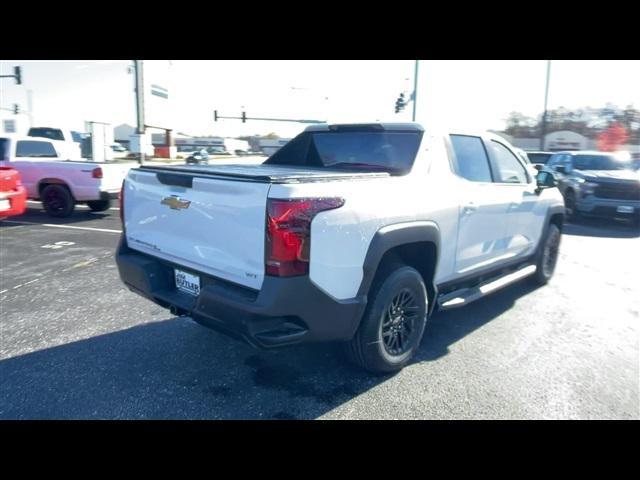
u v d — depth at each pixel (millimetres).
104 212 12047
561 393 3320
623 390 3377
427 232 3461
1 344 3963
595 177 11203
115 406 3055
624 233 10570
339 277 2873
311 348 3963
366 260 3000
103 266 6566
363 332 3268
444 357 3881
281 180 2689
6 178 8078
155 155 42938
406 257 3818
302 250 2674
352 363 3570
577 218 12164
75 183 10781
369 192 3074
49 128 17656
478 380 3486
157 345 3982
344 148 4371
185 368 3578
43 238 8570
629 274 6793
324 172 3717
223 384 3354
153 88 33562
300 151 4848
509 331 4496
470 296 4199
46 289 5488
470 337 4328
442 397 3232
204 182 2996
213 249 2988
